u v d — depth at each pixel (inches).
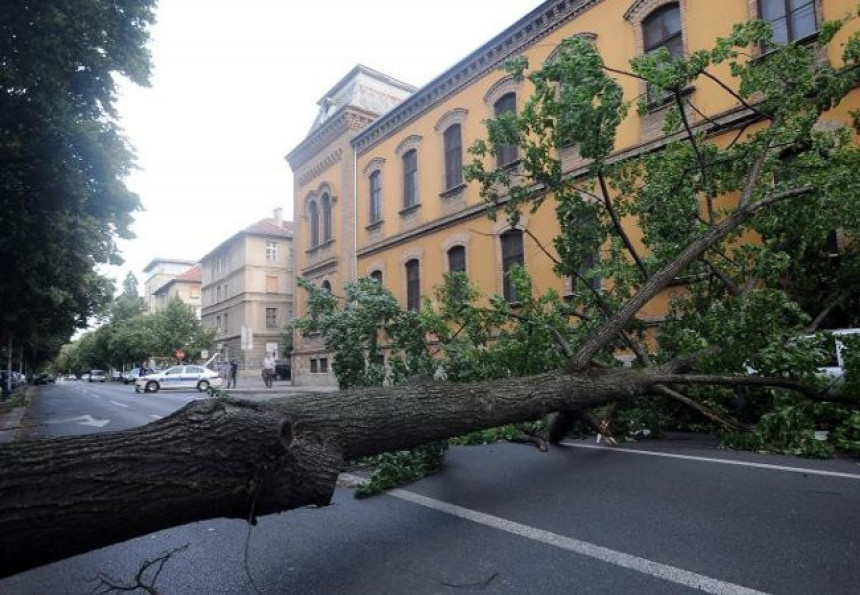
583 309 336.8
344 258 995.3
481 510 183.6
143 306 3061.0
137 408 745.6
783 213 293.3
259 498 118.7
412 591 126.1
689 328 299.0
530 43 653.3
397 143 874.8
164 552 165.3
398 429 160.7
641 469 225.8
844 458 234.5
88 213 484.1
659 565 132.6
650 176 320.2
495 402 193.6
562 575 130.4
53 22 347.6
